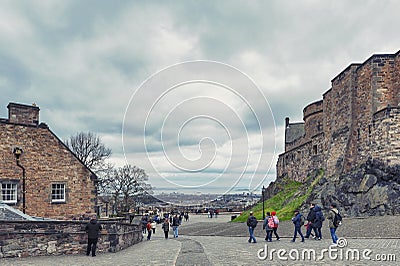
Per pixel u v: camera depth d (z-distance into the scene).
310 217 17.22
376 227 19.17
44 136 21.42
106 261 11.40
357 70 28.34
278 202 37.84
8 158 19.97
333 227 14.59
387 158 23.75
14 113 20.48
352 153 28.27
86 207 22.70
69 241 13.32
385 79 25.73
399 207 21.89
